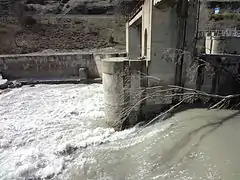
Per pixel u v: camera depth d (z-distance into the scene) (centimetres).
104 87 1562
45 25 4747
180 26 1442
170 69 1512
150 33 1448
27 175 1096
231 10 4456
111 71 1452
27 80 3105
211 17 4228
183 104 1596
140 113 1552
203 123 1327
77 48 4338
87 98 2377
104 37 4609
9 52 4041
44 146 1362
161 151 1162
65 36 4572
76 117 1844
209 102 1612
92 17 5025
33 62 3173
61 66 3219
